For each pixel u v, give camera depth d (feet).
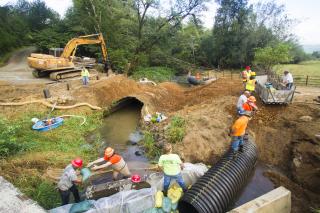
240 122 29.45
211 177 25.16
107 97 54.80
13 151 30.99
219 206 22.67
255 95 47.19
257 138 37.93
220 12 119.96
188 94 61.87
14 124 38.32
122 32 105.40
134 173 30.37
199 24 107.45
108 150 26.25
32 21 144.25
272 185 30.12
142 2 97.76
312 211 25.44
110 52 95.86
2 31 116.06
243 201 27.30
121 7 98.37
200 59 130.31
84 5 99.71
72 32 113.60
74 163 22.44
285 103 42.37
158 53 114.52
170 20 103.19
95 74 72.79
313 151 30.83
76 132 40.73
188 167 28.14
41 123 39.99
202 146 34.19
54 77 63.31
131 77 93.35
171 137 36.32
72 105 48.78
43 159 30.68
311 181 29.30
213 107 45.14
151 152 35.73
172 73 109.40
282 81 47.01
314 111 39.63
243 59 117.60
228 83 64.85
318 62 130.41
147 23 105.81
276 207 22.84
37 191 24.38
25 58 109.09
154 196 22.70
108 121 48.88
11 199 17.51
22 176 26.14
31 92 53.01
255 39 113.80
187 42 125.08
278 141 36.47
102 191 23.40
